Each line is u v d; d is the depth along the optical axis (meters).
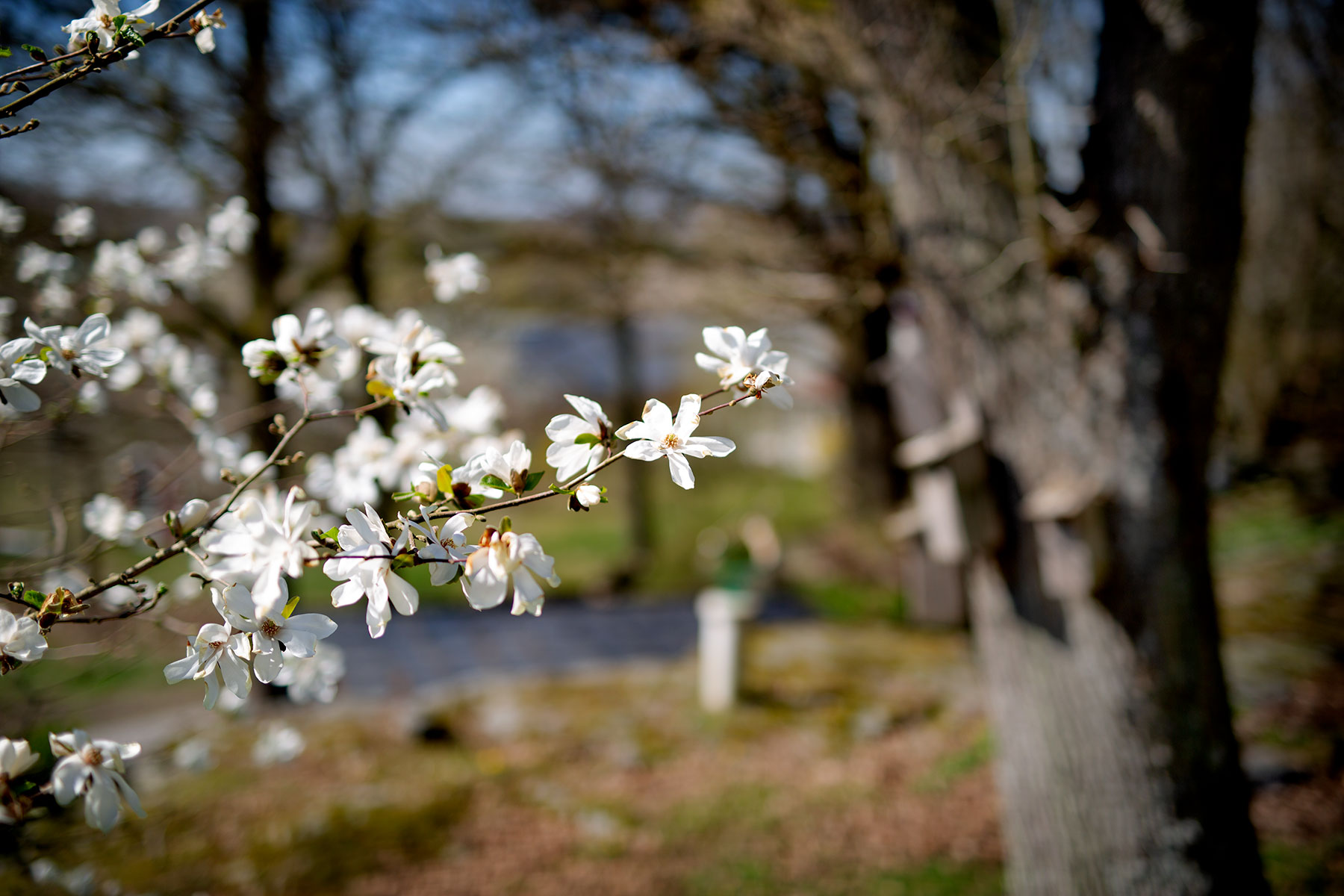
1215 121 2.10
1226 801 2.21
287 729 2.49
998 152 2.39
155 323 2.08
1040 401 2.31
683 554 10.62
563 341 12.59
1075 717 2.29
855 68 2.70
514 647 6.77
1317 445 7.53
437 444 1.77
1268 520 7.43
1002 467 2.43
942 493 2.55
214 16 1.17
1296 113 4.98
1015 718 2.46
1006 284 2.35
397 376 1.27
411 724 4.69
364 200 5.56
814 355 9.49
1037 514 2.23
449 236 6.77
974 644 6.41
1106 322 2.21
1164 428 2.18
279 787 3.97
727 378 1.10
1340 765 3.44
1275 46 3.98
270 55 4.43
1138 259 2.16
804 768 4.30
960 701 5.14
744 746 4.62
